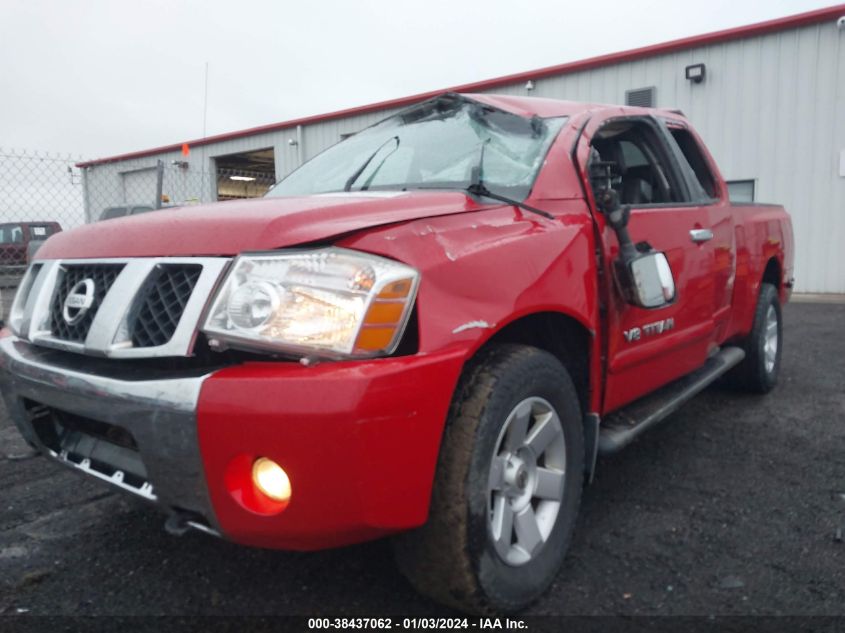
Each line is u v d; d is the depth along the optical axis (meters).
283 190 3.32
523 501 2.23
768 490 3.20
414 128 3.24
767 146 12.19
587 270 2.51
